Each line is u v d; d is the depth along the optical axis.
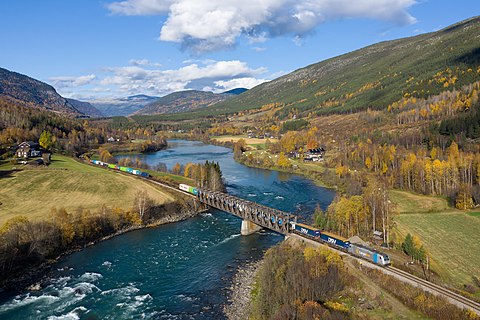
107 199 132.25
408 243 80.94
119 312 67.56
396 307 61.88
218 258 92.94
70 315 66.12
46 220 102.06
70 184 147.00
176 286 77.94
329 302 63.59
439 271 74.56
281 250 84.00
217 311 68.12
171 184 163.75
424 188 145.62
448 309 58.44
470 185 135.38
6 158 190.38
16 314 66.12
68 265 87.88
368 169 192.25
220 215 133.00
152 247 100.25
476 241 92.19
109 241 104.56
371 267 74.25
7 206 117.75
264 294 67.69
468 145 177.00
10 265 80.62
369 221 96.00
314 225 103.25
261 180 193.75
